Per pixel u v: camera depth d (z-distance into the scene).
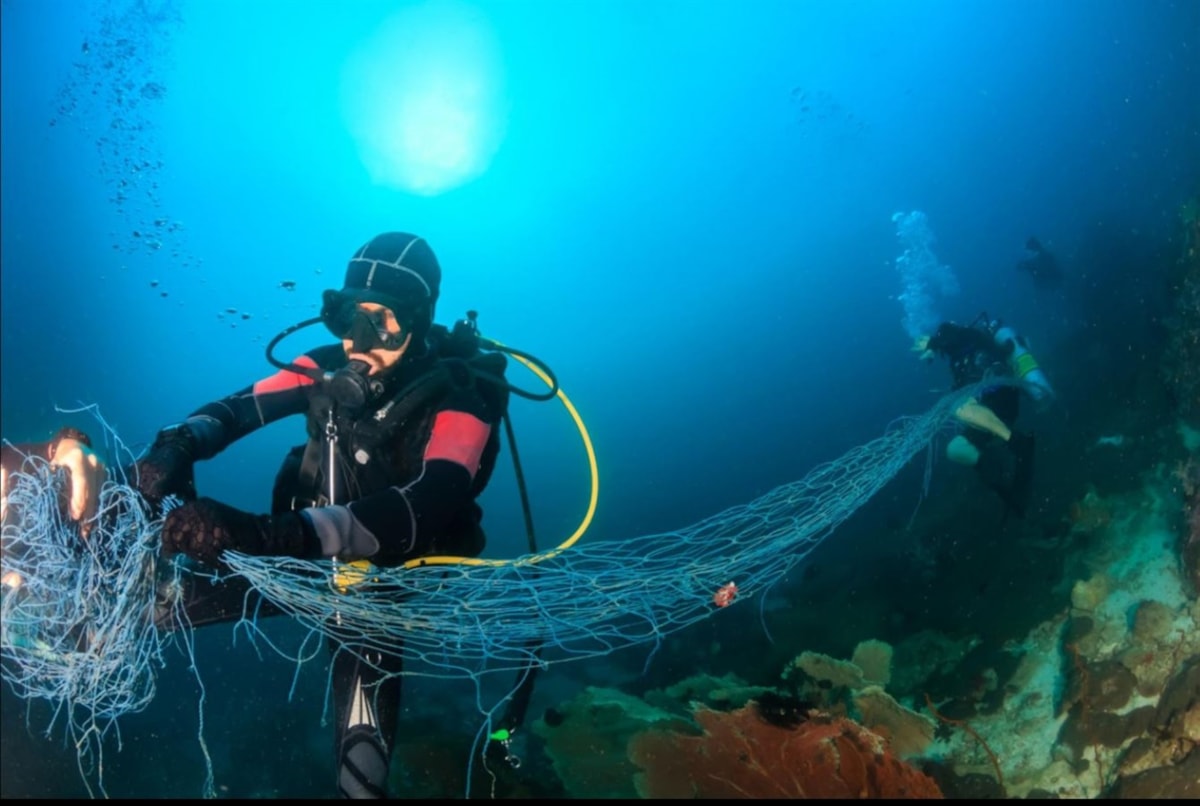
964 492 7.20
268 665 5.08
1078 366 8.20
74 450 2.38
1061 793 3.15
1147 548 4.44
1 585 2.18
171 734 3.92
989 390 5.89
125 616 2.35
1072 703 3.53
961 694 3.97
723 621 6.16
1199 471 4.52
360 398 2.34
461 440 2.42
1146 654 3.64
